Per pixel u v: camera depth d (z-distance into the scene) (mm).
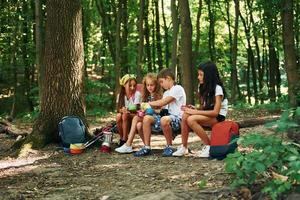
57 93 8125
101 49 22234
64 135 7715
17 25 17281
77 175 6199
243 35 23672
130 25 19891
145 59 21656
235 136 6457
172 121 7070
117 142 8203
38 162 7043
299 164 4148
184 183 5395
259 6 14680
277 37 17500
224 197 4680
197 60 21016
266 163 4379
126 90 7711
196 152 7211
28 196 5301
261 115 12430
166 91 7324
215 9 21266
